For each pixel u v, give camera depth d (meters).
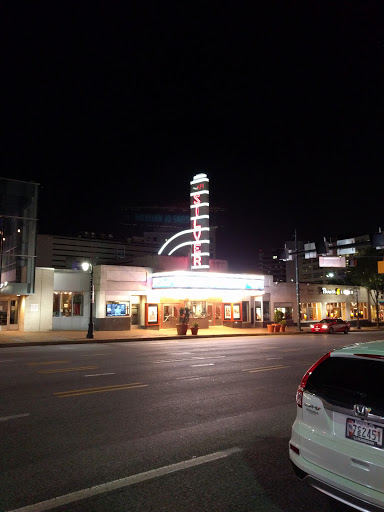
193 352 17.95
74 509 3.86
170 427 6.52
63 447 5.53
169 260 36.56
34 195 27.86
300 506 3.98
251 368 13.15
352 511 3.88
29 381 10.28
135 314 32.62
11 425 6.51
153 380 10.64
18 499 4.04
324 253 27.81
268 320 40.59
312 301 46.03
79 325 30.19
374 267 47.56
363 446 3.48
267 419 7.08
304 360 15.48
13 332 26.64
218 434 6.21
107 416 7.09
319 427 3.87
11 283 26.44
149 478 4.57
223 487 4.37
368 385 3.71
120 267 31.34
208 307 37.44
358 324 45.25
